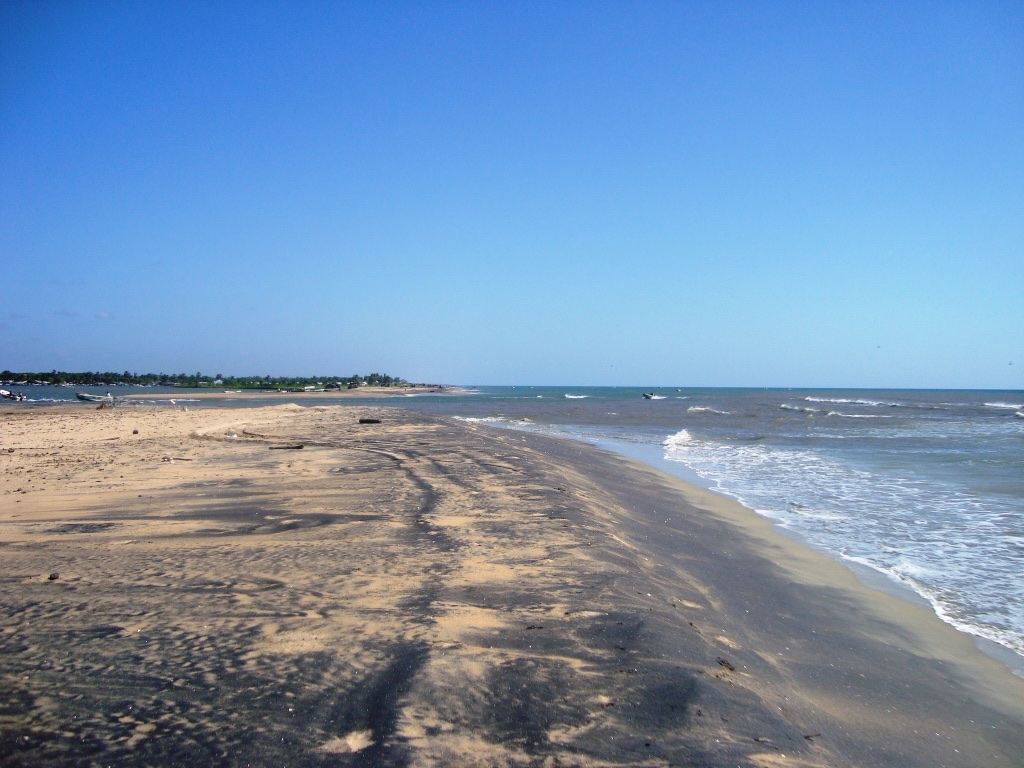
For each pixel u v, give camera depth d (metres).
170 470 13.39
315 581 6.00
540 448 20.56
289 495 10.57
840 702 4.89
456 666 4.21
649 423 41.28
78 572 6.21
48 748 3.19
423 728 3.47
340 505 9.77
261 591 5.68
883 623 6.90
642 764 3.31
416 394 134.50
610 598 5.79
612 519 10.08
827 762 3.69
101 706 3.60
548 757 3.30
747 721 3.91
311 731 3.40
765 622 6.54
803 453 23.27
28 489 11.08
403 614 5.18
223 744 3.26
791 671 5.32
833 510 12.94
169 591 5.65
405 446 18.39
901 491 15.12
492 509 9.59
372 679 4.00
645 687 4.13
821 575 8.59
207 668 4.10
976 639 6.55
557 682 4.11
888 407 65.38
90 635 4.61
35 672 4.01
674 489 15.24
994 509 12.98
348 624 4.92
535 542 7.70
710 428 36.59
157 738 3.30
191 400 72.00
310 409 45.03
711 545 9.80
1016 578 8.53
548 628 5.02
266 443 19.19
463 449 17.64
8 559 6.69
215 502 9.95
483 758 3.25
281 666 4.15
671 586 6.83
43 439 20.42
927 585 8.23
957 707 5.06
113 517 8.86
